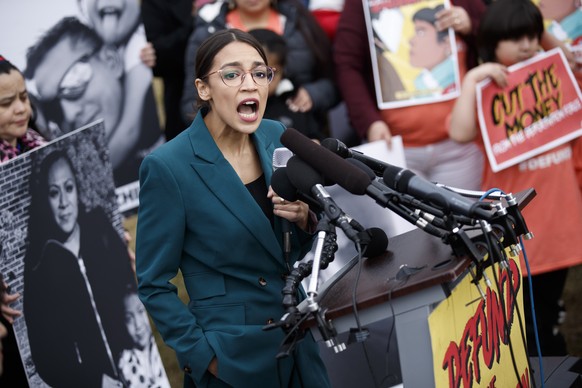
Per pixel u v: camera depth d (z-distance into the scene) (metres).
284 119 5.61
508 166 5.55
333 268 5.14
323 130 6.58
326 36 5.96
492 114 5.55
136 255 3.39
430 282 2.68
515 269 3.56
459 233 2.82
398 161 5.66
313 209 3.31
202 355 3.29
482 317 3.16
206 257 3.34
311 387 3.45
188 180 3.33
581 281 6.79
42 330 4.19
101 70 5.12
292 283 2.98
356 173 2.94
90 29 5.05
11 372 4.29
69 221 4.35
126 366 4.56
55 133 4.90
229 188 3.34
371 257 3.27
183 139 3.41
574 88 5.58
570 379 3.73
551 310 5.57
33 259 4.17
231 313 3.34
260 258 3.36
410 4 5.65
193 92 5.84
